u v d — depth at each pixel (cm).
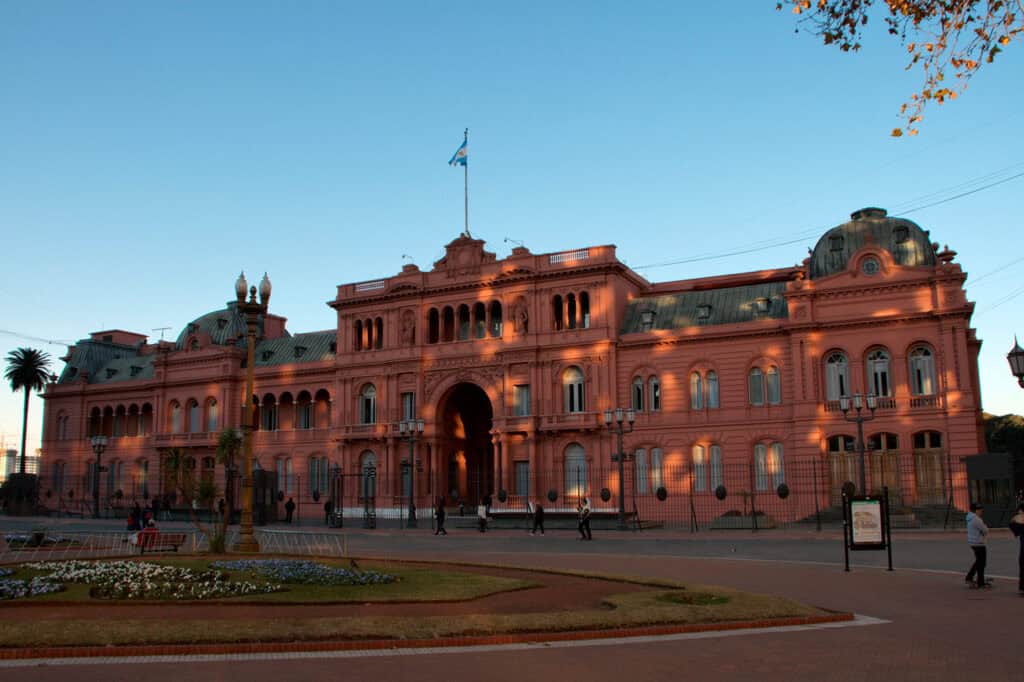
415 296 8194
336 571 2786
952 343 6250
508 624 1916
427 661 1631
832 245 6844
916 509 5947
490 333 7912
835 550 4066
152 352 11288
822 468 6506
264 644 1716
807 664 1609
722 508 6900
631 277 7888
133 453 10025
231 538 5325
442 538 5447
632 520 6431
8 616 2034
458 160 8338
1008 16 1841
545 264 7656
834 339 6625
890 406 6406
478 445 8694
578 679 1490
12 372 11025
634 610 2122
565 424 7369
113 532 5956
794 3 2016
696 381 7212
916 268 6425
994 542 4228
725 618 2038
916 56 1950
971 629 1967
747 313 7219
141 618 2008
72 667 1559
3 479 11131
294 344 9619
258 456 9150
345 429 8381
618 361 7419
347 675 1509
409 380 8106
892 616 2159
